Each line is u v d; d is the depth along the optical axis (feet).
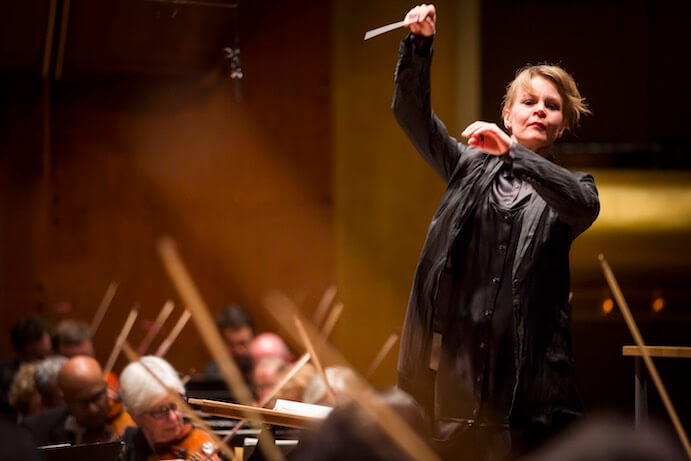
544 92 16.53
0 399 35.78
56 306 49.01
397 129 41.27
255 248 47.67
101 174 49.44
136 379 22.79
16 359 38.24
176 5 28.27
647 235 39.86
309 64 42.04
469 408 15.85
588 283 39.86
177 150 48.85
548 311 15.90
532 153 15.17
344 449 9.95
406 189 41.29
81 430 26.63
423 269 16.35
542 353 15.76
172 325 49.14
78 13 33.99
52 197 49.16
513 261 16.01
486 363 15.89
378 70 41.11
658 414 23.50
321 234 45.16
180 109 48.57
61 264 49.29
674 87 40.11
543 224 15.98
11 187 48.91
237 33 27.91
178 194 49.14
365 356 40.91
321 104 42.91
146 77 47.80
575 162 40.42
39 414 27.76
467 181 16.56
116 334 49.29
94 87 48.98
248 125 45.93
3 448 10.30
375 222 41.47
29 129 48.91
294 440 18.93
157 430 22.74
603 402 37.50
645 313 39.27
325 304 43.14
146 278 49.57
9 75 48.29
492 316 15.93
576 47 39.96
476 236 16.24
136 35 34.53
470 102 38.37
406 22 16.37
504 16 39.50
